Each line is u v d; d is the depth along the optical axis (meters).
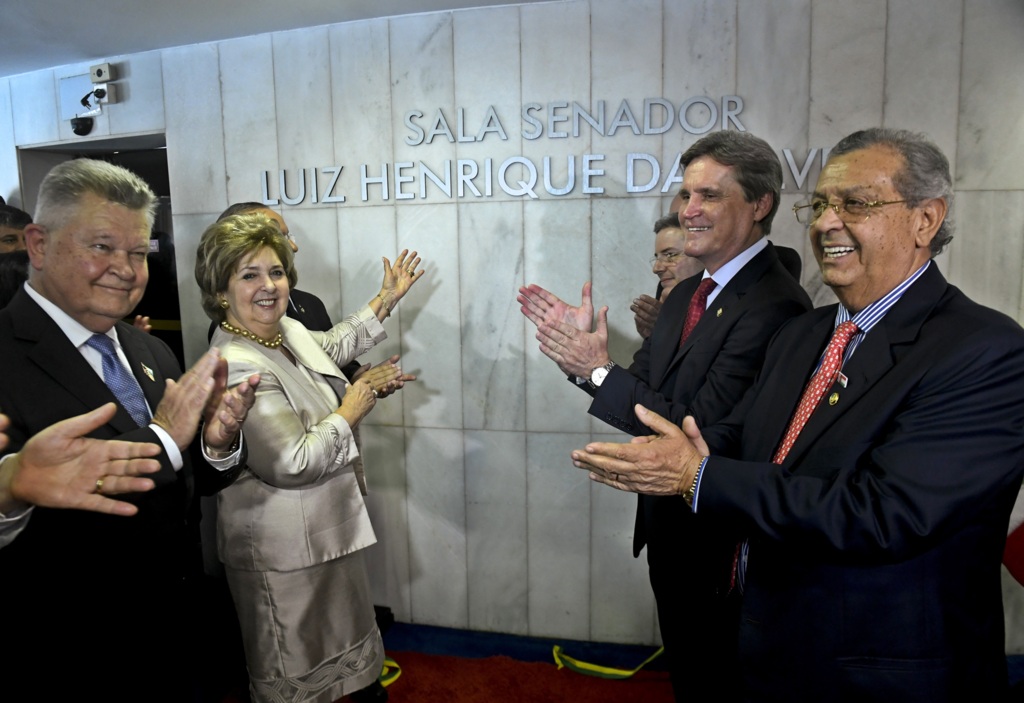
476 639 2.67
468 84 2.43
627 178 2.36
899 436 1.04
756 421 1.37
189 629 1.48
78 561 1.18
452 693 2.34
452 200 2.51
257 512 1.79
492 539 2.67
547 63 2.36
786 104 2.23
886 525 1.01
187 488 1.40
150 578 1.31
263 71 2.61
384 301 2.41
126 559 1.25
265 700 1.84
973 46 2.11
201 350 2.88
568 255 2.44
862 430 1.11
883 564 1.07
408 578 2.78
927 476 1.00
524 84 2.39
